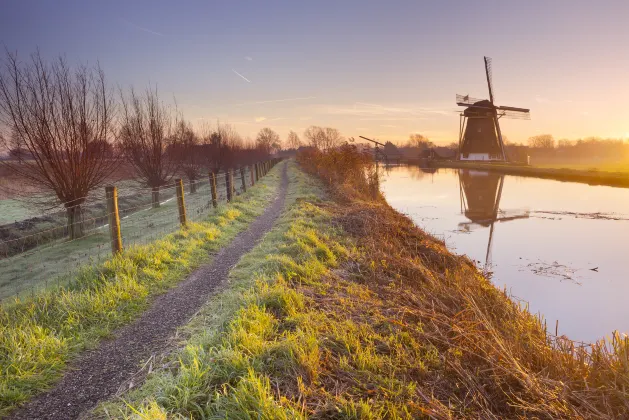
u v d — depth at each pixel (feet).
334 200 57.00
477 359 14.29
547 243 51.85
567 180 139.03
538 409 11.34
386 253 29.04
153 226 45.96
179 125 87.71
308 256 25.04
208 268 25.57
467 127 233.14
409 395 11.44
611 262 43.04
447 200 92.32
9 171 43.98
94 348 14.99
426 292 21.44
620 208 79.71
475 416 11.25
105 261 24.13
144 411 10.14
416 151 444.55
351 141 75.20
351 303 17.90
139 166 67.72
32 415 11.01
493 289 27.14
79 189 44.73
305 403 10.68
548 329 27.07
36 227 45.44
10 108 40.01
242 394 10.54
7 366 12.96
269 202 59.67
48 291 19.52
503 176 160.76
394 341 14.48
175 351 14.37
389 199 94.53
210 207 51.52
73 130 43.86
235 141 151.23
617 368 13.47
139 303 19.26
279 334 14.84
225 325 15.53
